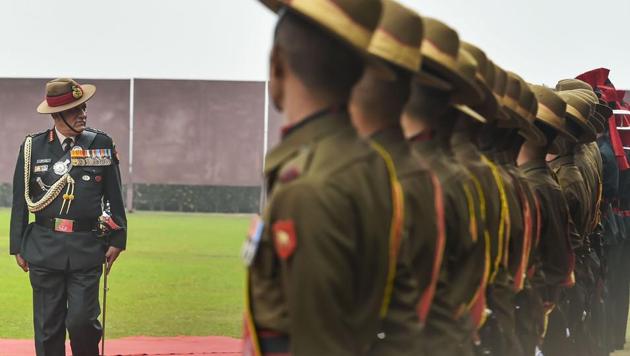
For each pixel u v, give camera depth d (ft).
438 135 15.71
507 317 17.97
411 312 11.07
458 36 15.14
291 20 10.33
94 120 119.14
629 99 99.55
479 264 15.44
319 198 9.69
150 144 119.34
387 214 10.27
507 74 20.13
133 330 39.75
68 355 32.50
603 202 34.99
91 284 28.40
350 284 9.84
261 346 10.41
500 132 20.42
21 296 49.83
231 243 81.61
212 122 119.34
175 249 75.97
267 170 10.39
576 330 26.99
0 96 117.19
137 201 120.57
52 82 28.40
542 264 22.63
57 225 28.19
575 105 26.40
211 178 119.55
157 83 118.83
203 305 47.78
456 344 14.74
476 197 15.61
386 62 12.27
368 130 12.50
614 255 36.83
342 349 9.73
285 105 10.57
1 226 93.15
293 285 9.66
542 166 22.85
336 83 10.30
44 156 28.37
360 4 10.22
